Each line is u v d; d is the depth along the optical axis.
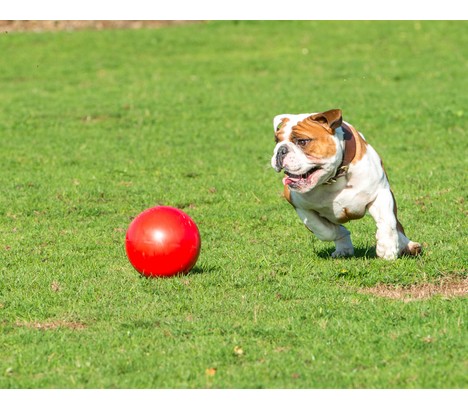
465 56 33.69
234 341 9.23
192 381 8.39
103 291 11.19
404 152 20.75
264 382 8.31
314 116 10.85
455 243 13.09
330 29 39.16
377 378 8.29
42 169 19.78
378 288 11.19
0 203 16.67
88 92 29.34
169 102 27.48
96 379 8.47
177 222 11.53
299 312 10.12
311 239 13.75
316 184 10.98
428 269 11.62
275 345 9.17
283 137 10.96
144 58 35.12
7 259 13.01
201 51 36.12
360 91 28.27
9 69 33.31
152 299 10.78
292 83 30.03
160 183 18.30
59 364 8.88
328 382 8.26
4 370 8.76
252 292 11.00
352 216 11.59
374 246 13.10
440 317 9.73
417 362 8.57
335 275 11.53
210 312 10.28
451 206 15.67
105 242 13.98
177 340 9.38
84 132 23.84
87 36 38.62
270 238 13.94
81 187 17.94
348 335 9.33
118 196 17.27
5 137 23.30
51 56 35.44
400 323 9.62
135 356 8.93
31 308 10.66
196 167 19.77
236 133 23.38
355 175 11.20
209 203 16.75
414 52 34.66
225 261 12.45
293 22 40.62
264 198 16.86
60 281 11.74
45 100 28.14
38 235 14.49
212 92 28.92
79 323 10.15
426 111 24.80
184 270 11.62
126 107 26.81
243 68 32.91
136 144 22.33
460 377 8.23
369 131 23.12
